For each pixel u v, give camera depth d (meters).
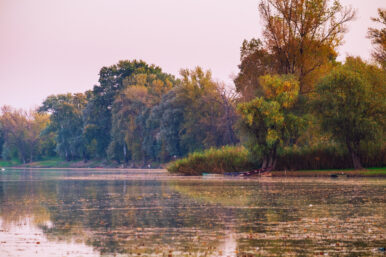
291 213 27.06
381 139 66.69
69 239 20.19
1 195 41.34
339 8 77.81
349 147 69.31
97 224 24.00
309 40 78.75
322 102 69.06
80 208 30.86
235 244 18.81
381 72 74.56
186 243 19.09
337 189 42.56
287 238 19.91
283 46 79.56
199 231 21.70
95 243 19.28
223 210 28.72
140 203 33.38
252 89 84.94
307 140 77.44
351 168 71.94
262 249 17.89
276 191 41.34
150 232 21.59
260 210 28.53
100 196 39.47
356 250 17.62
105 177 78.88
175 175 81.50
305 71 79.62
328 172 66.88
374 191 40.19
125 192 43.38
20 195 41.31
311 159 73.06
